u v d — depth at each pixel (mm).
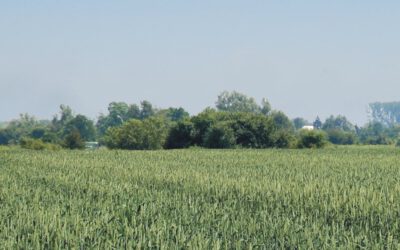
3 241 17625
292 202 26234
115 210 22562
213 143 119375
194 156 71438
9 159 62344
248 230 18969
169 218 21047
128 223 20312
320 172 43500
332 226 20000
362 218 22625
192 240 17172
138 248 16734
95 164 53156
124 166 49594
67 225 19328
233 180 34562
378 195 26969
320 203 25047
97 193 29031
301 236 18031
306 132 121875
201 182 33469
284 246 17469
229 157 68875
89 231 18453
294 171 44125
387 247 17234
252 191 29594
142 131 140500
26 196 26844
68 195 28719
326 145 120625
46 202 25375
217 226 19453
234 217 21078
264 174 41125
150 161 58625
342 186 30844
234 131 121812
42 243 17594
